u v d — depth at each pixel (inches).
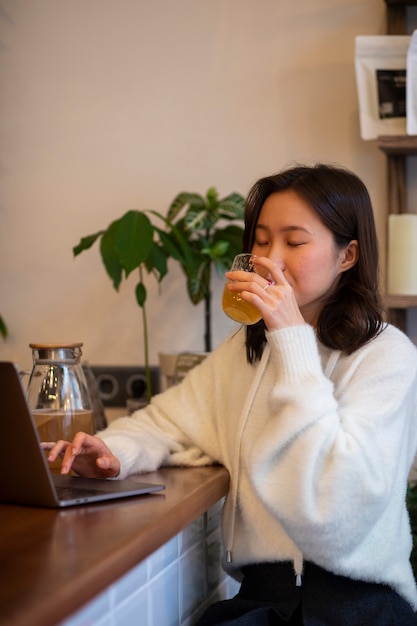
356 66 91.8
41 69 106.7
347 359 60.8
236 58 100.7
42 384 60.7
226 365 67.2
